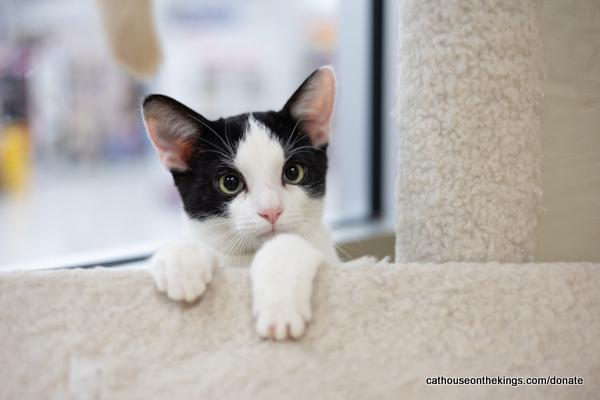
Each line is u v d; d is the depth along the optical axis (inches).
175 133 16.6
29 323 12.9
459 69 14.1
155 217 28.0
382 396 12.8
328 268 13.4
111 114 27.0
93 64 25.9
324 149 17.6
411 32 14.6
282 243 13.6
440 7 14.1
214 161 16.4
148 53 18.1
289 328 12.5
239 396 12.5
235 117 17.1
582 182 15.3
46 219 27.0
